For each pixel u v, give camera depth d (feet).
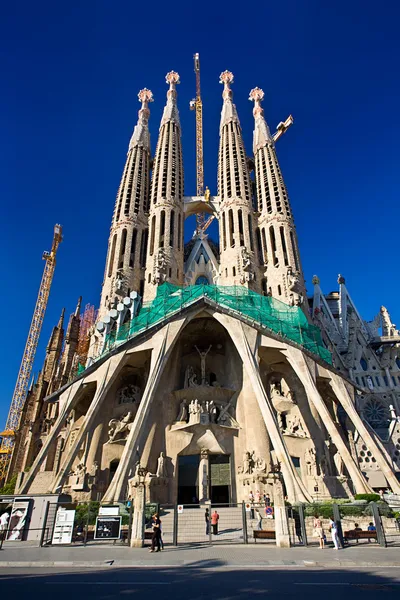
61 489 111.34
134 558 48.60
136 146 217.97
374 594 28.04
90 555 51.55
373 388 219.20
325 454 132.57
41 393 231.71
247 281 168.96
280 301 156.56
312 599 26.45
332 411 152.05
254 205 224.74
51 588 30.99
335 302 286.66
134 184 200.75
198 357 155.94
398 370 226.38
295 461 132.77
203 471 126.41
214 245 234.17
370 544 63.26
